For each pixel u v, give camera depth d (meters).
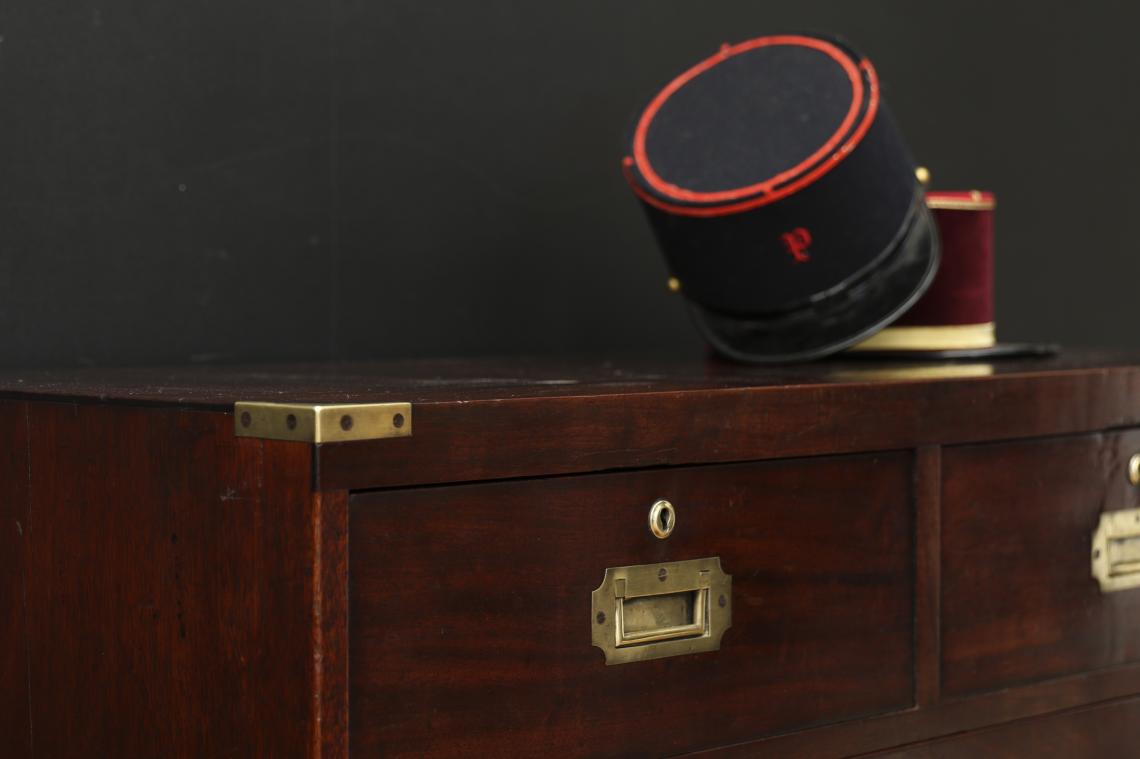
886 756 1.05
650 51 1.73
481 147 1.58
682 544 0.93
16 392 0.97
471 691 0.83
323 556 0.76
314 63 1.45
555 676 0.86
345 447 0.76
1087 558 1.19
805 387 0.99
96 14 1.31
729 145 1.30
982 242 1.44
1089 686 1.20
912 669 1.07
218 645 0.81
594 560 0.88
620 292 1.70
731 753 0.96
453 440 0.81
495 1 1.59
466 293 1.57
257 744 0.79
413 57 1.52
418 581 0.80
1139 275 2.31
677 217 1.27
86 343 1.31
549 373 1.17
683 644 0.93
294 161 1.44
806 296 1.27
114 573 0.89
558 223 1.65
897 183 1.29
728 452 0.94
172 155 1.36
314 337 1.46
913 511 1.06
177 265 1.36
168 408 0.84
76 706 0.92
